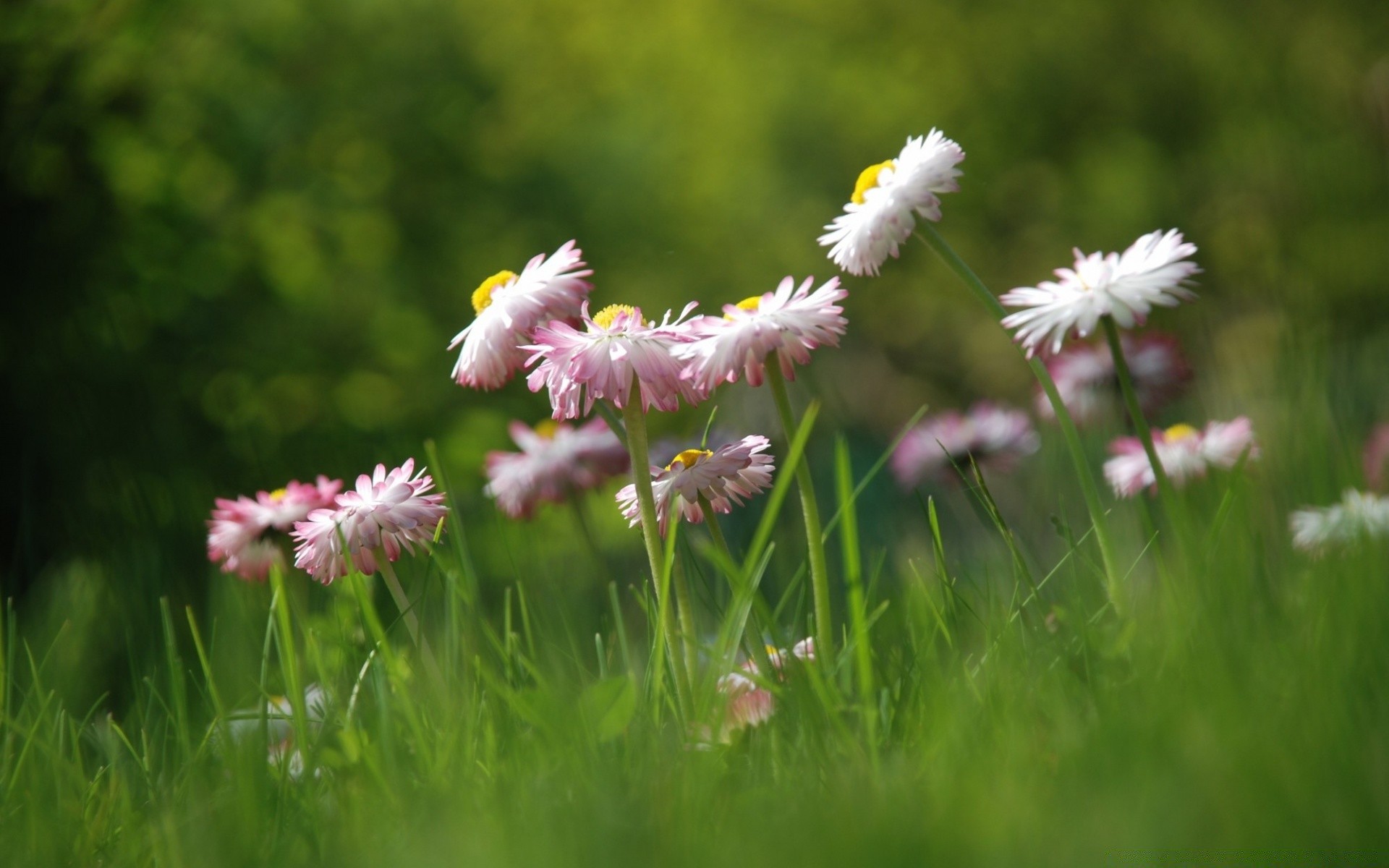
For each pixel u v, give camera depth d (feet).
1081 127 50.47
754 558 4.50
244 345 25.75
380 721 4.39
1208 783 2.76
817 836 2.92
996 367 52.70
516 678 5.33
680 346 4.94
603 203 45.34
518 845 3.23
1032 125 50.60
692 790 3.55
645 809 3.47
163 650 8.23
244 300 27.32
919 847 2.78
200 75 27.71
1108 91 49.67
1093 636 4.50
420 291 35.37
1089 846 2.65
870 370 55.31
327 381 27.73
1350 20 42.93
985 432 11.93
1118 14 48.93
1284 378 11.22
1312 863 2.53
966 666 4.34
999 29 50.72
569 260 5.66
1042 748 3.52
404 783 4.15
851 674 5.03
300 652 6.98
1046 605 5.90
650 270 47.96
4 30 20.59
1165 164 48.60
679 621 5.59
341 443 23.57
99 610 9.03
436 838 3.43
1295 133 37.47
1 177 19.48
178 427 18.25
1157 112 48.73
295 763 5.14
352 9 35.60
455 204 37.99
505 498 8.93
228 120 29.40
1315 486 8.32
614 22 51.65
